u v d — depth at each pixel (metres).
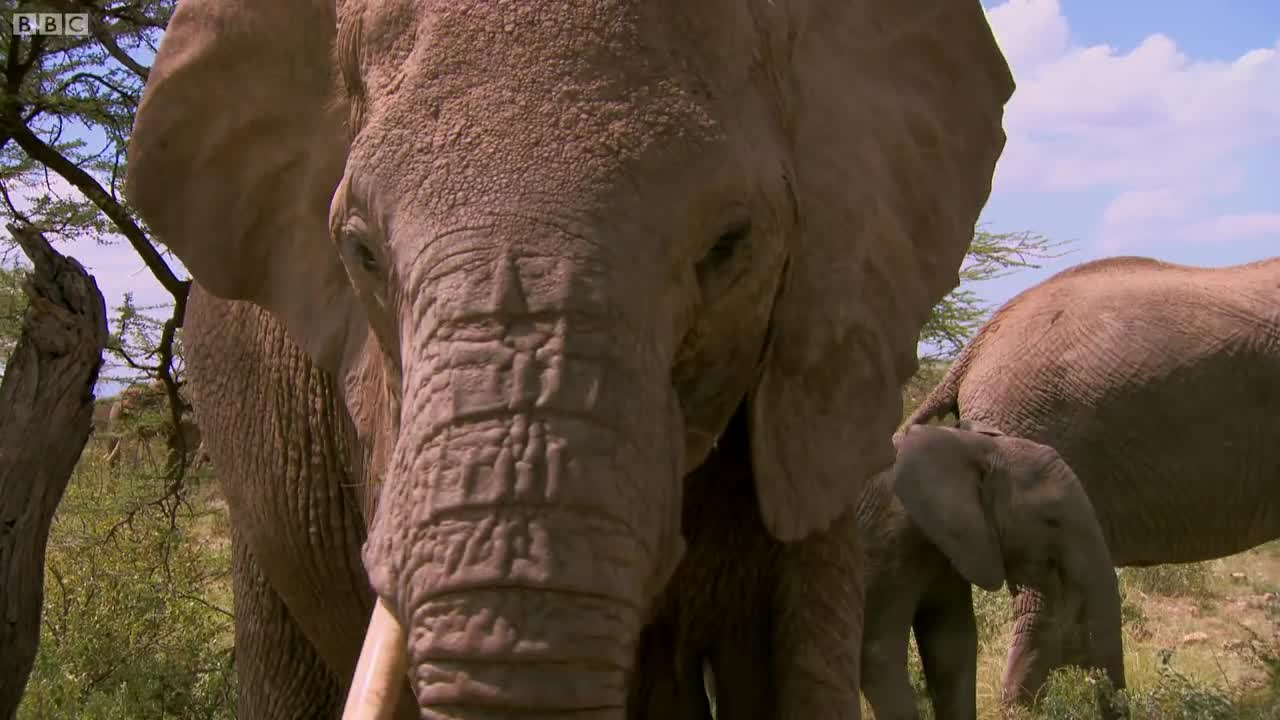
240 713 4.98
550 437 2.14
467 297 2.21
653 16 2.43
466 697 2.06
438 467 2.14
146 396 9.69
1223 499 9.91
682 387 2.69
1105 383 9.90
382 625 2.57
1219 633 10.94
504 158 2.28
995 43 3.45
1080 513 8.30
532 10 2.38
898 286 3.13
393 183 2.34
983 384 10.26
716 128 2.44
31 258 5.53
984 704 8.75
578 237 2.24
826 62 3.09
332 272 3.13
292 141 3.13
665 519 2.29
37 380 5.45
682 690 3.65
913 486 8.34
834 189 2.97
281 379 4.29
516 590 2.08
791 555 3.40
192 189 3.23
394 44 2.47
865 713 8.98
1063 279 10.61
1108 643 8.17
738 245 2.54
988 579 8.17
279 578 4.52
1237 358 9.81
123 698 6.52
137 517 8.97
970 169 3.39
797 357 2.92
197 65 3.18
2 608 5.34
